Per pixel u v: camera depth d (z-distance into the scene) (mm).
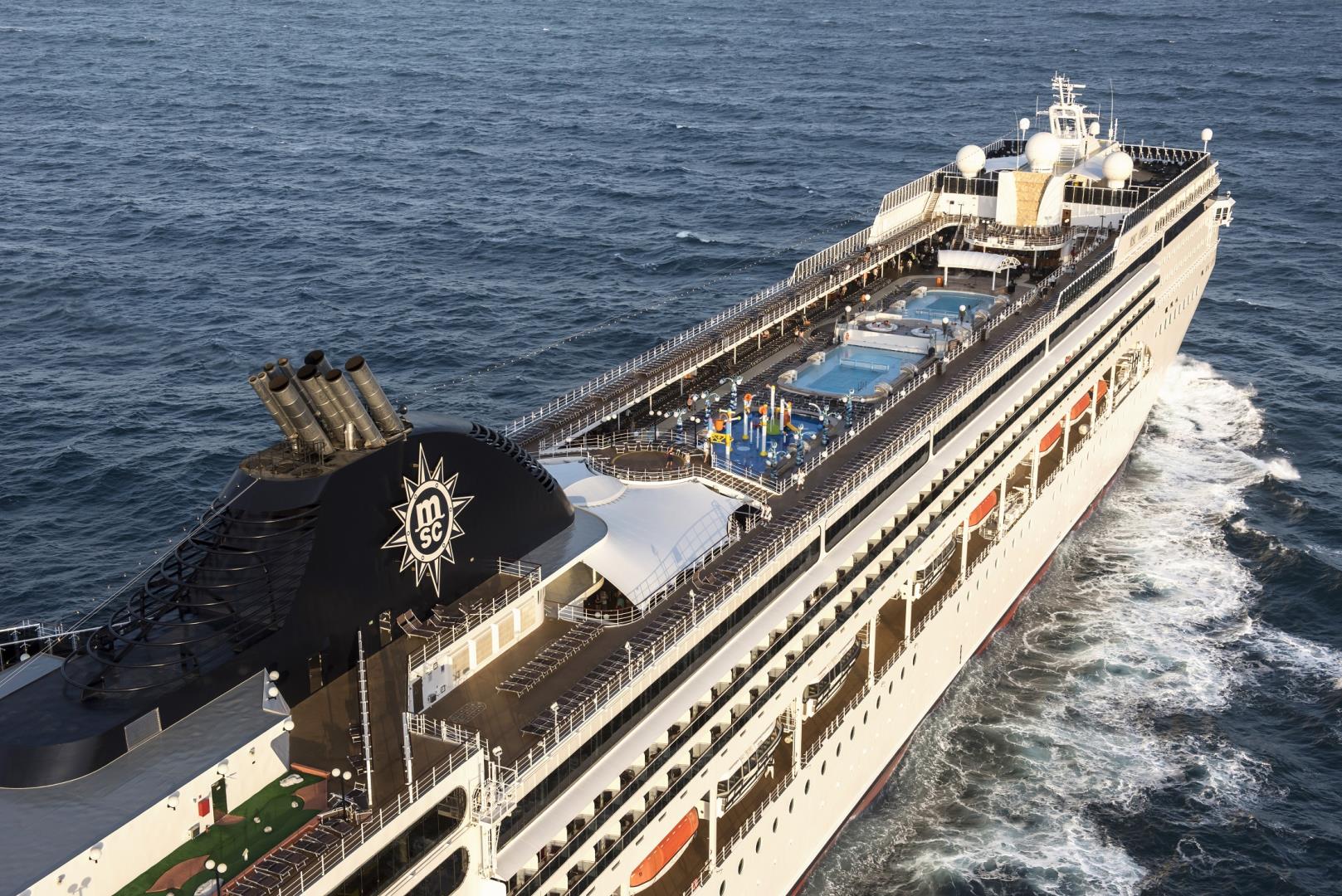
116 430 113688
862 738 70625
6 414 116000
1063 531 99625
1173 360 129500
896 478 72000
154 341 134375
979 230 106625
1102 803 74375
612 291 151500
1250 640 89250
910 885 68562
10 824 38562
